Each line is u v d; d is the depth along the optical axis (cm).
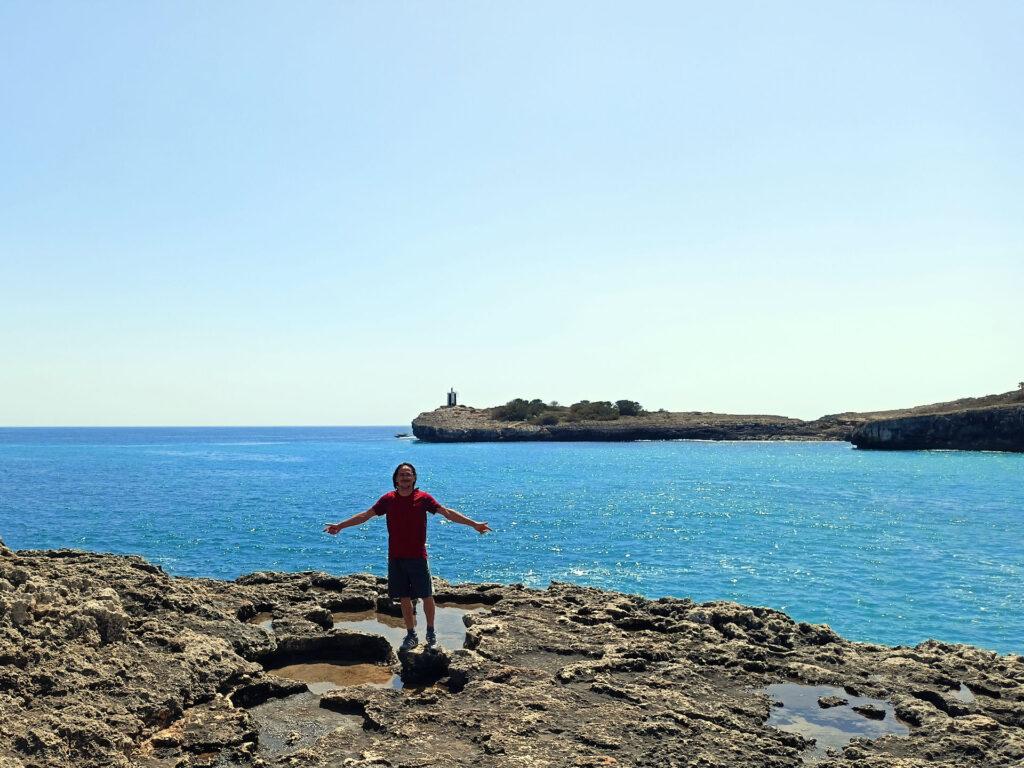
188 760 700
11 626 835
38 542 3538
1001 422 13350
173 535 3759
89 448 17625
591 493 6241
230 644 984
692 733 751
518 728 750
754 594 2475
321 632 1075
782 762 692
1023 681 927
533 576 2759
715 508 5100
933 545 3500
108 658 855
